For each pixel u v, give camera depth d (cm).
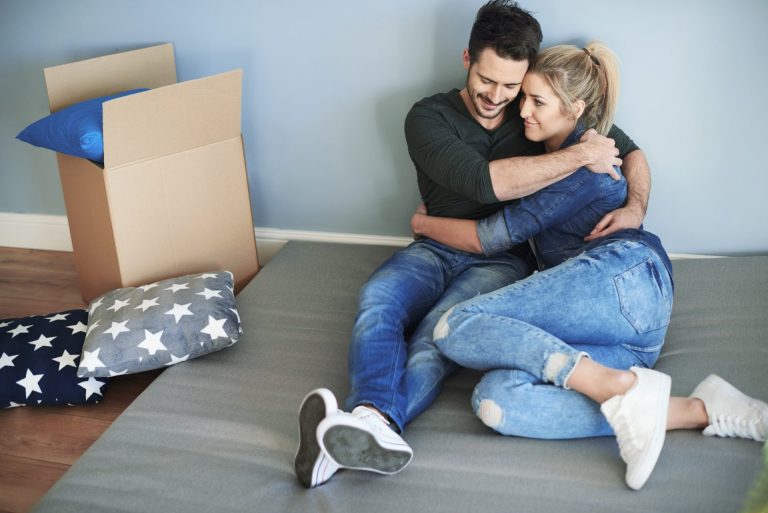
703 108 223
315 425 144
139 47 254
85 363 191
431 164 203
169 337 194
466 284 198
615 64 199
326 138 252
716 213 235
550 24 221
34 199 284
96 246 226
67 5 252
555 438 158
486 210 212
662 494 141
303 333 209
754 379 173
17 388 194
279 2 236
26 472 177
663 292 171
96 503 149
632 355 169
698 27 213
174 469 158
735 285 216
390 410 160
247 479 154
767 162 225
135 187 212
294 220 268
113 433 170
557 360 154
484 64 193
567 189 189
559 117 198
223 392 184
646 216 241
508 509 141
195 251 232
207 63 251
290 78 246
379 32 233
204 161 223
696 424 155
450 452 157
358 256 252
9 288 262
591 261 169
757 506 122
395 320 184
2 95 269
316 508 145
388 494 147
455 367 180
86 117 207
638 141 231
